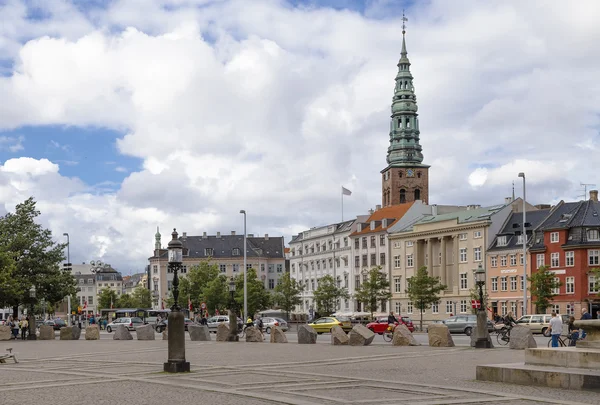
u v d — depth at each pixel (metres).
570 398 18.28
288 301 136.38
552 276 94.44
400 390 20.25
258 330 54.09
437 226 120.38
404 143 160.75
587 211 100.25
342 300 142.00
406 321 79.31
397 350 40.38
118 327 62.75
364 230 136.50
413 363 30.42
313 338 50.72
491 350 39.81
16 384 22.67
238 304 134.12
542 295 94.25
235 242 183.25
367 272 122.88
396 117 161.88
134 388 21.03
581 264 97.50
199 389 20.47
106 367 29.14
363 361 31.73
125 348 46.09
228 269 180.25
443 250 119.19
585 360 21.05
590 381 19.52
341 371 26.42
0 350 45.22
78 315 130.50
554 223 102.31
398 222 131.00
